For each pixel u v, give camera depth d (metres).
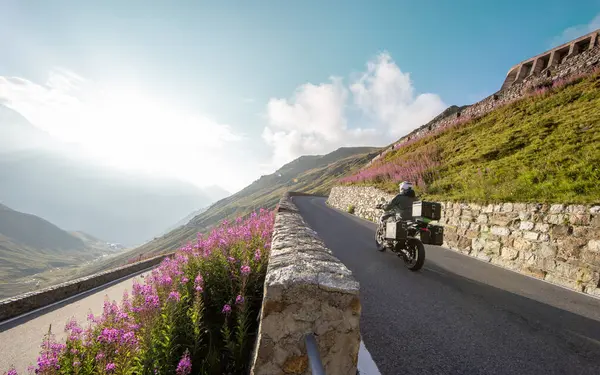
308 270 2.30
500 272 6.76
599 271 5.36
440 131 26.80
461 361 3.18
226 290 4.01
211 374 2.84
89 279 10.55
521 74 41.34
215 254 4.89
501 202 8.02
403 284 5.69
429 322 4.09
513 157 11.85
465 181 11.88
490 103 24.45
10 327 6.98
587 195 6.45
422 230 6.38
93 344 3.23
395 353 3.30
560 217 6.27
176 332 3.23
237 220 7.39
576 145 9.62
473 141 18.25
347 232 12.04
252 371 2.07
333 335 2.04
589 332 3.87
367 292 5.25
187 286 4.15
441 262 7.57
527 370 3.05
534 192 7.67
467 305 4.70
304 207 23.53
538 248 6.63
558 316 4.35
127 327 3.34
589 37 33.28
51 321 7.33
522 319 4.23
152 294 3.73
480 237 8.50
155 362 2.83
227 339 3.07
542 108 16.94
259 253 4.38
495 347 3.48
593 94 14.58
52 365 2.90
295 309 2.03
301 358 2.00
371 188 18.42
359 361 3.10
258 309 3.86
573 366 3.14
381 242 8.31
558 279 6.04
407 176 17.27
